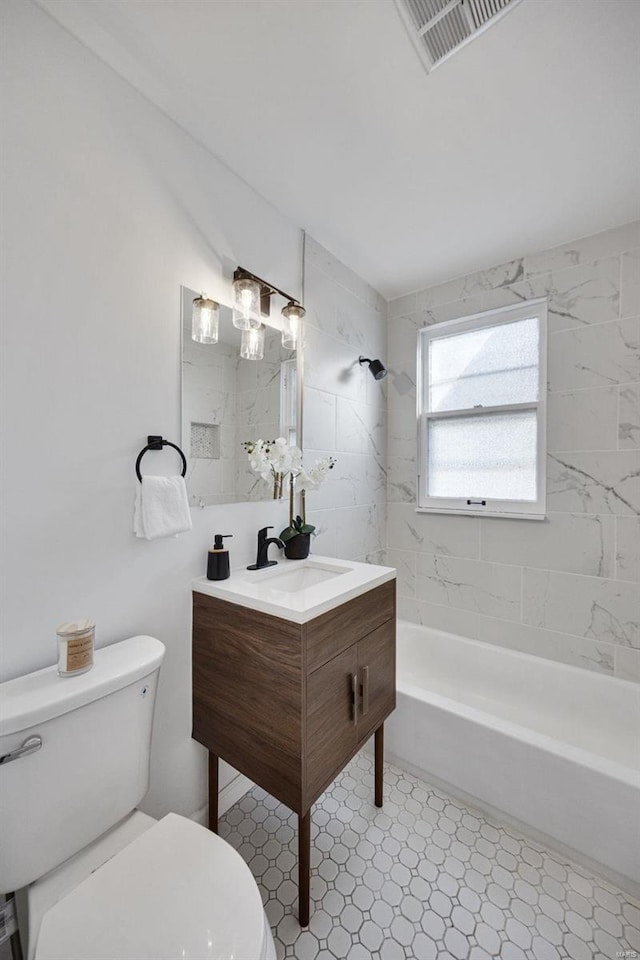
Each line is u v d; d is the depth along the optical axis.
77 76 1.02
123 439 1.13
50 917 0.71
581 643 1.92
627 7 0.93
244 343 1.47
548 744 1.31
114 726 0.93
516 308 2.11
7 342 0.91
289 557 1.66
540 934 1.06
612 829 1.18
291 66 1.08
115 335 1.11
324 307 1.97
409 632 2.35
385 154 1.40
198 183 1.34
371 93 1.16
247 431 1.54
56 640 0.99
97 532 1.08
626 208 1.69
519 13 0.95
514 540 2.11
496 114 1.23
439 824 1.40
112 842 0.91
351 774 1.66
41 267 0.96
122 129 1.12
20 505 0.93
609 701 1.76
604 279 1.83
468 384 2.31
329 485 2.04
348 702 1.22
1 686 0.87
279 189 1.57
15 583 0.93
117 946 0.66
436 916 1.10
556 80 1.12
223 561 1.32
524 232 1.85
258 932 0.69
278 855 1.28
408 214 1.73
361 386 2.29
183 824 0.91
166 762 1.25
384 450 2.54
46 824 0.82
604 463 1.85
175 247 1.27
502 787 1.39
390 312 2.55
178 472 1.29
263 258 1.61
